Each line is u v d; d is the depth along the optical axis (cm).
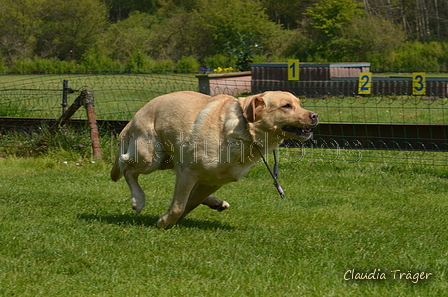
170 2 8406
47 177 1030
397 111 1978
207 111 646
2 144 1278
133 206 708
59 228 682
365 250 621
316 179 1048
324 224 742
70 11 7081
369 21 5812
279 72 2612
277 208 829
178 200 671
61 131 1238
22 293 485
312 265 564
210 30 6788
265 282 517
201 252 598
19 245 607
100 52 6981
